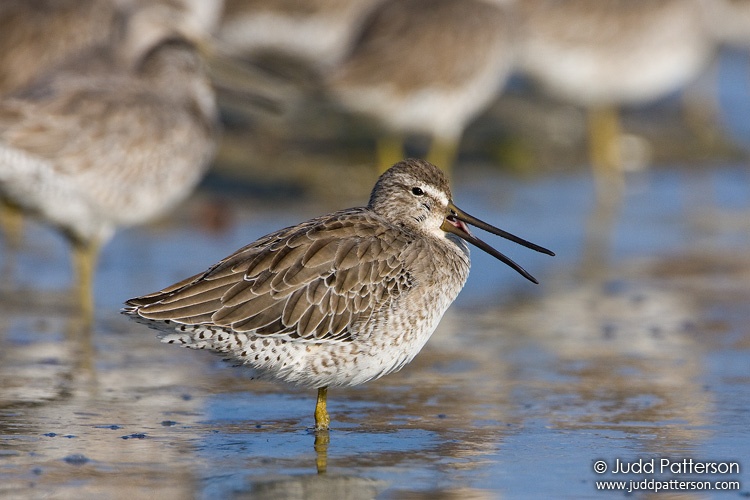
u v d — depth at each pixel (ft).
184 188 56.34
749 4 101.24
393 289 37.68
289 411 40.11
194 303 35.45
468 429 38.24
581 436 37.60
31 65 62.28
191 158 55.98
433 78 72.90
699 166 90.17
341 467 34.47
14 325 50.21
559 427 38.50
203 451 35.65
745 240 69.56
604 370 45.50
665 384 43.55
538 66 85.56
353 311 37.09
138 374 44.09
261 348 36.32
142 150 53.67
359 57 72.90
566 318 53.67
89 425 37.86
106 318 51.98
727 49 114.01
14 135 51.19
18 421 38.01
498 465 34.83
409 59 72.38
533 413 40.04
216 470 33.96
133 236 66.28
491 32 74.79
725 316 53.98
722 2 101.24
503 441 37.04
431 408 40.60
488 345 49.16
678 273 62.18
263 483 33.04
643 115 98.12
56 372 43.91
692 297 57.41
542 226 71.61
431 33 72.74
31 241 64.90
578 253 65.92
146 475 33.37
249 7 87.30
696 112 98.32
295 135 85.66
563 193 80.59
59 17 62.69
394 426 38.58
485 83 75.82
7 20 62.28
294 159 82.17
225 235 66.95
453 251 40.22
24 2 62.80
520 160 85.76
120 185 53.47
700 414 39.88
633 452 36.06
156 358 46.39
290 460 35.01
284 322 36.22
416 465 34.76
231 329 35.76
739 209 77.77
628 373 45.09
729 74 111.96
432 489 32.83
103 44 59.26
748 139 96.43
